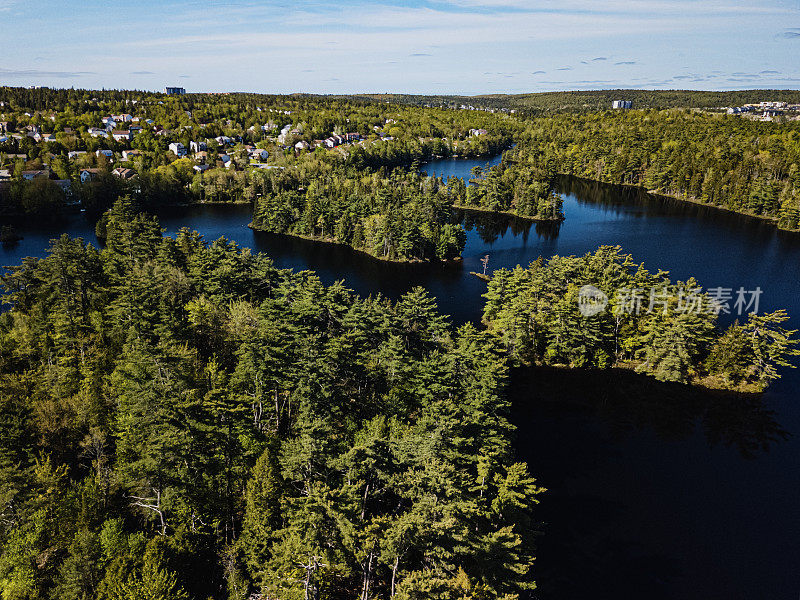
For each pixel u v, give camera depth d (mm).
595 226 189125
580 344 93438
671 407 84250
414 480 41000
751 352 90312
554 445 73812
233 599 39375
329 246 165625
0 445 48062
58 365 68562
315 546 36594
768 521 61125
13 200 190250
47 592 39281
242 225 188250
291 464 44281
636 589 51750
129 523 46594
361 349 75875
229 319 82062
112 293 89688
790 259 151625
